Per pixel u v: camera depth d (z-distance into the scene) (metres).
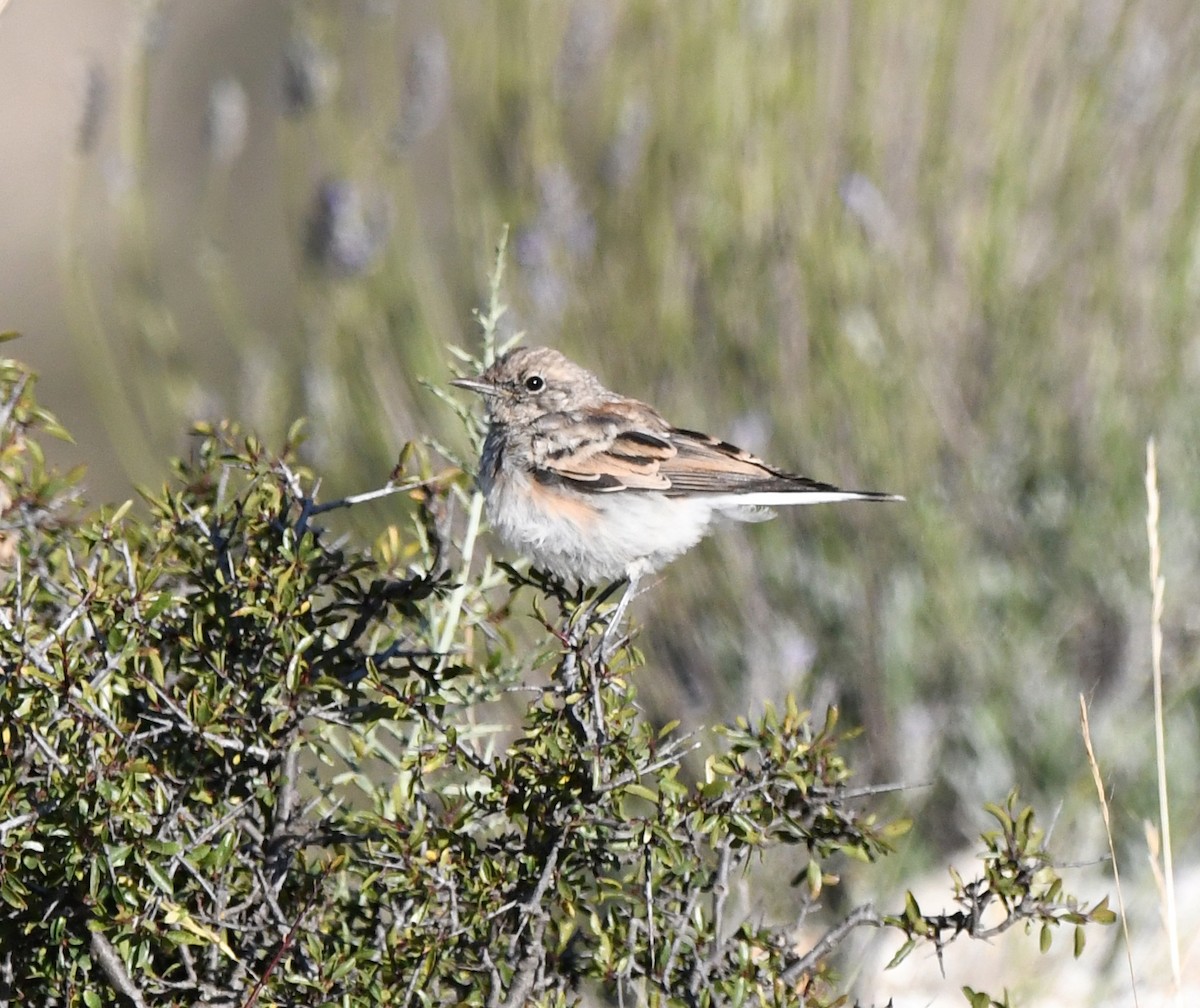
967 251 14.52
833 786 6.48
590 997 7.25
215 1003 6.14
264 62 24.92
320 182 14.18
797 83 14.66
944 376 14.14
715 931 6.38
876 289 14.16
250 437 7.04
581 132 15.57
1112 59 14.92
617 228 14.38
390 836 6.20
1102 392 14.03
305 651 6.73
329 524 13.20
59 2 23.33
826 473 13.56
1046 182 14.92
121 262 14.21
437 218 16.59
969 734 12.33
